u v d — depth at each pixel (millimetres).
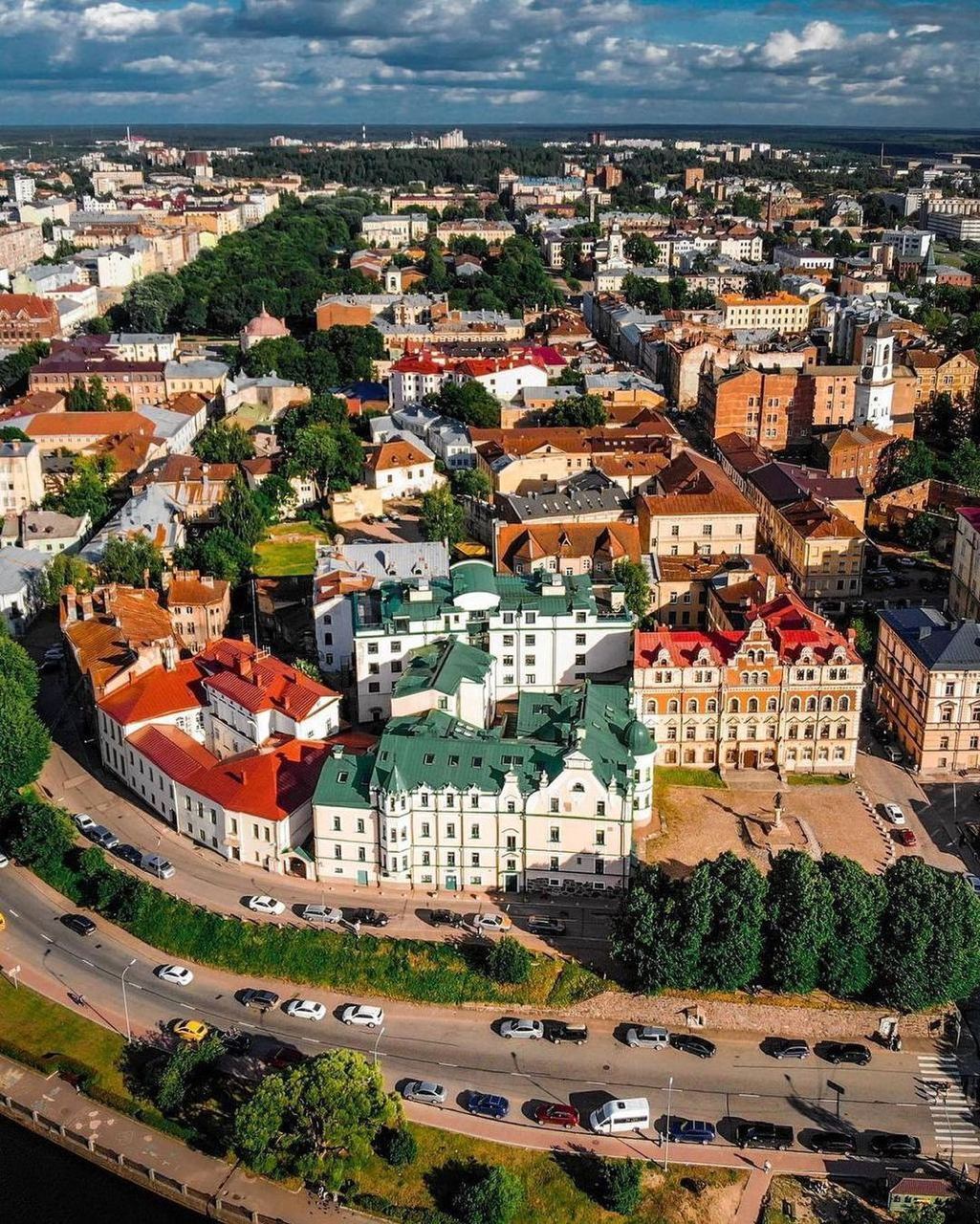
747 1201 134125
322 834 177375
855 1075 149375
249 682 197000
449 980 161875
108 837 190250
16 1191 140625
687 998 158750
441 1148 140125
